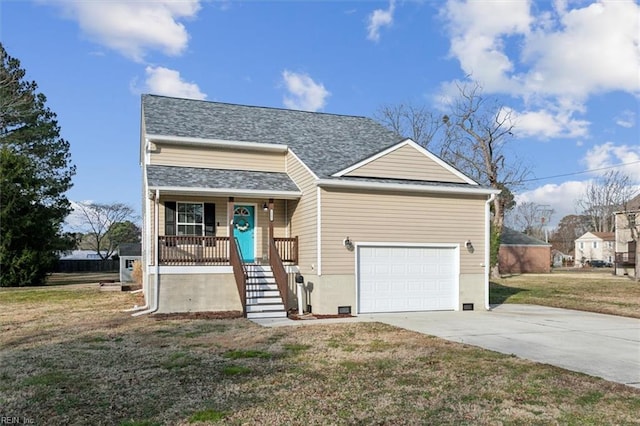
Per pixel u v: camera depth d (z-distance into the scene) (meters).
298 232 15.77
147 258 15.32
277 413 5.45
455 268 15.66
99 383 6.69
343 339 10.07
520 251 45.25
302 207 15.44
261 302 14.19
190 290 14.61
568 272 45.97
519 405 5.76
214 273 14.84
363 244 14.55
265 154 17.59
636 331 11.43
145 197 17.64
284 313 13.81
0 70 32.72
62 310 15.40
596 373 7.32
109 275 41.72
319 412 5.48
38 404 5.78
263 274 15.21
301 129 19.16
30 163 30.98
